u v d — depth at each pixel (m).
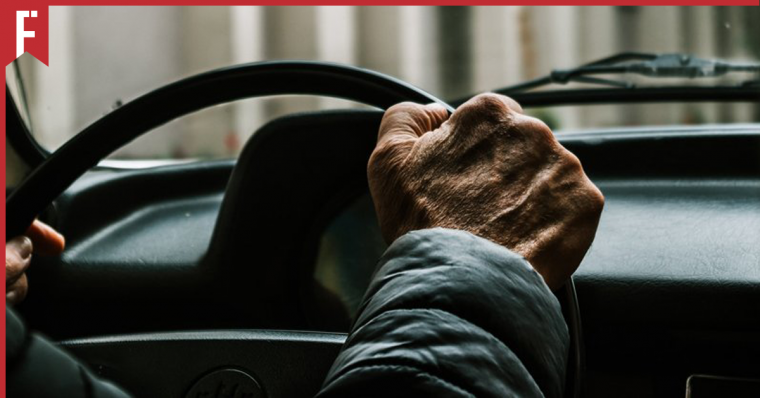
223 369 1.00
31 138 1.74
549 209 0.71
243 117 3.47
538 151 0.73
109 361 1.03
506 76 3.64
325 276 1.34
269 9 4.91
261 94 1.07
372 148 1.28
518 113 0.77
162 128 3.07
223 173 1.70
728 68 1.97
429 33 3.79
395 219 0.76
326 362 0.98
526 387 0.59
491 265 0.64
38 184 1.01
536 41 3.50
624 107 2.23
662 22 2.91
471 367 0.58
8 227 1.00
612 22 3.19
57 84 4.07
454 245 0.65
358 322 0.63
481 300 0.61
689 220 1.31
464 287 0.62
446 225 0.71
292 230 1.32
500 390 0.57
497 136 0.74
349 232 1.34
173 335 1.03
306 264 1.34
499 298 0.62
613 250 1.25
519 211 0.71
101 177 1.57
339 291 1.35
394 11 4.21
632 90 1.97
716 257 1.21
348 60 4.59
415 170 0.75
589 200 0.71
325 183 1.30
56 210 1.42
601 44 3.24
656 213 1.34
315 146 1.28
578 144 1.49
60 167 1.03
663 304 1.19
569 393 0.85
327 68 1.04
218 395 1.00
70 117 4.11
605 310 1.21
